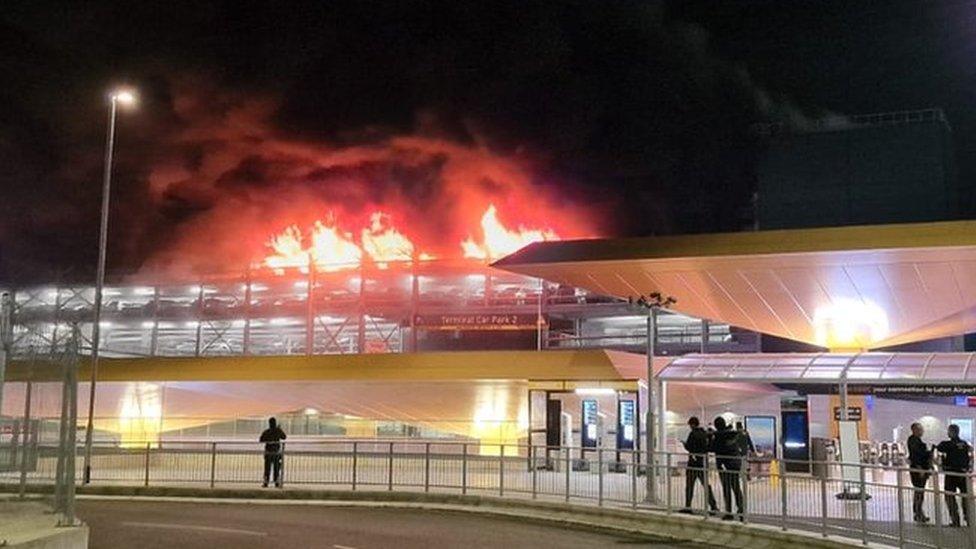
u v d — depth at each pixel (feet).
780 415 100.53
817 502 49.75
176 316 211.82
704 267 100.99
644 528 59.36
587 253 105.19
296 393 131.85
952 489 43.14
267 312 206.39
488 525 60.64
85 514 65.62
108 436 136.46
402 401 127.95
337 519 63.46
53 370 47.98
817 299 103.60
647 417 79.51
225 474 86.79
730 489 55.31
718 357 91.25
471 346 203.62
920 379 79.97
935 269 92.89
